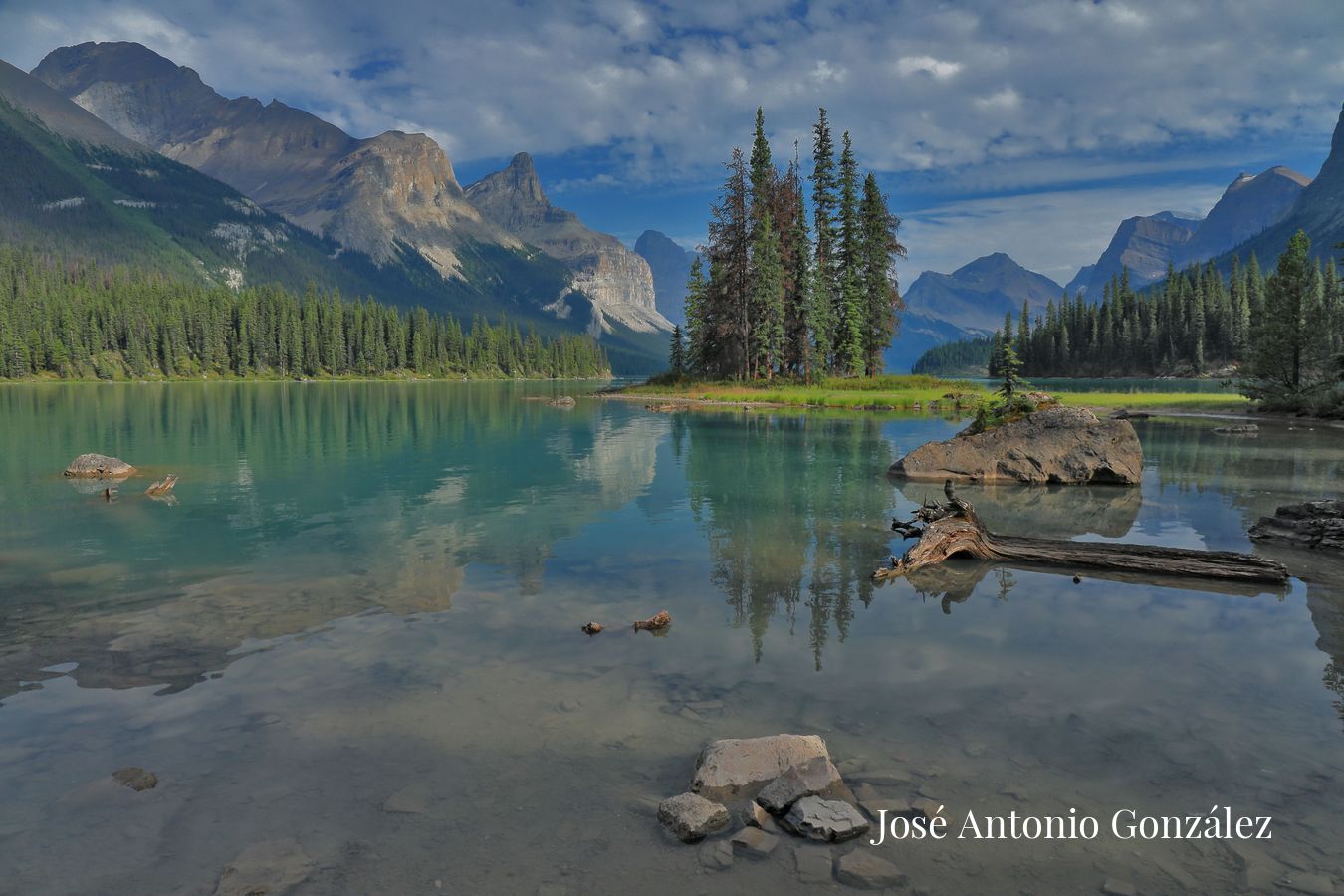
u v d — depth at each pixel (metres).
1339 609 9.13
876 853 4.33
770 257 70.81
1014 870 4.14
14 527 13.99
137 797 4.86
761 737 5.58
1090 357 166.38
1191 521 14.95
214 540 12.86
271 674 6.96
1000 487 19.98
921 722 6.02
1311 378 48.16
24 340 139.88
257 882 3.99
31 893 3.89
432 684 6.75
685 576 10.57
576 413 52.91
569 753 5.52
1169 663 7.30
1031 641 7.96
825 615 8.84
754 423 42.00
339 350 180.12
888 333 77.81
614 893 3.95
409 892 3.93
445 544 12.61
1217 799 4.86
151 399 75.38
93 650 7.57
